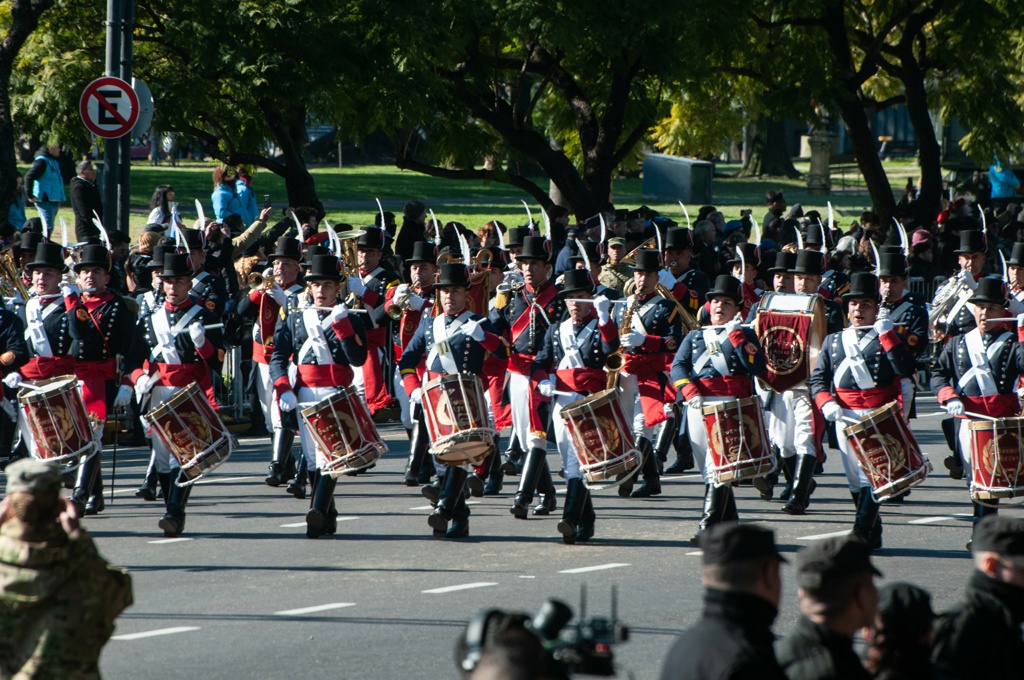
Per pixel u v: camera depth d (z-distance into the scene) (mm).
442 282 29172
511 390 32969
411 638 21484
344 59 54875
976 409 28484
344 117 57969
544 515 32000
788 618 23188
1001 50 81500
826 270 43031
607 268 41312
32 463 14977
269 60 52250
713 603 11859
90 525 30203
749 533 11883
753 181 150500
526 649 9578
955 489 35875
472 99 64750
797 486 31828
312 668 19859
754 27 73438
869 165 80500
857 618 12234
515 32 58594
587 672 10477
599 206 67750
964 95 81875
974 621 13305
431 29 55938
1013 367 28266
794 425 32375
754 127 159750
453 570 26359
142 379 29594
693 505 33344
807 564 12250
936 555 28156
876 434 27250
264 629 22016
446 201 108875
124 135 41500
